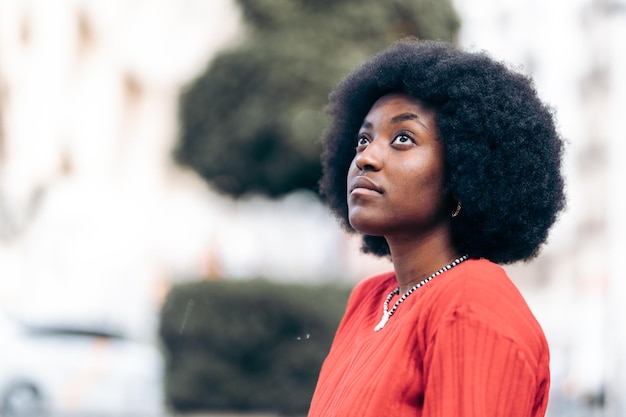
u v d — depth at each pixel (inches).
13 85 887.1
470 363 70.2
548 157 83.8
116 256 454.6
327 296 347.3
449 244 83.8
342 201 103.0
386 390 73.6
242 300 347.3
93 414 375.6
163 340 358.0
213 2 989.2
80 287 427.5
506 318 72.1
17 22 887.7
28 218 509.7
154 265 474.3
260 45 392.2
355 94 96.0
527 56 1434.5
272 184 396.5
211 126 397.7
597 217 1417.3
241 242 566.9
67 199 478.6
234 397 347.9
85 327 398.6
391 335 77.3
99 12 962.1
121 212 492.7
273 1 398.0
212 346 349.7
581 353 568.7
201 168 402.0
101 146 962.1
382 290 91.3
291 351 345.4
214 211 708.7
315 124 378.9
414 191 81.8
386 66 86.0
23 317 395.2
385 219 82.2
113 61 979.3
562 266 1445.6
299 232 495.2
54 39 913.5
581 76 1406.3
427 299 75.1
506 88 83.4
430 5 397.4
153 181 999.0
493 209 81.7
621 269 438.9
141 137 1016.2
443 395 70.4
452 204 83.2
